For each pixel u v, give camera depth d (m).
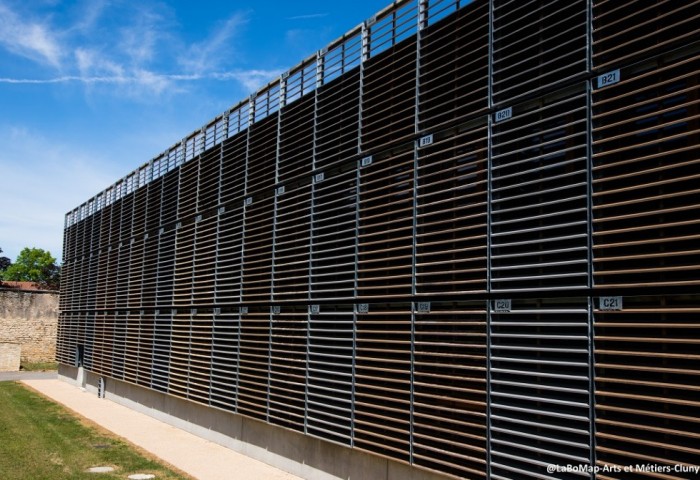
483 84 7.20
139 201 18.22
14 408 17.16
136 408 17.62
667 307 5.23
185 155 15.69
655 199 5.28
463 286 7.18
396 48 8.70
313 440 9.86
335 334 9.38
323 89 10.24
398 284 8.13
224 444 12.69
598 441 5.62
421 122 7.93
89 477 9.66
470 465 6.88
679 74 5.30
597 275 5.72
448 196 7.53
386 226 8.45
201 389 13.58
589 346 5.73
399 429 7.88
